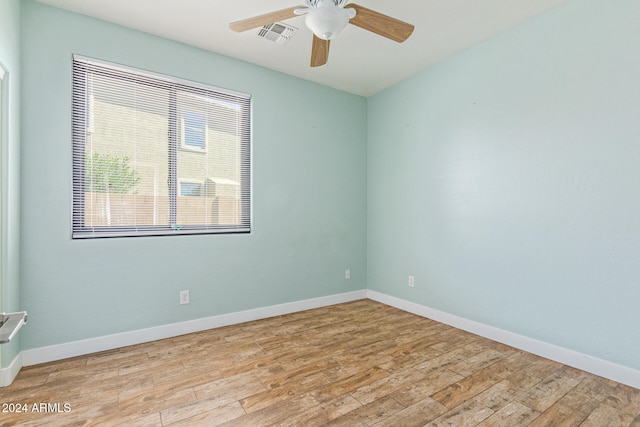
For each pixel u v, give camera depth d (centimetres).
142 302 254
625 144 191
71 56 227
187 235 276
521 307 242
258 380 197
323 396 180
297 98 338
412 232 336
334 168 367
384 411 167
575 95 212
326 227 361
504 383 194
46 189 219
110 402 174
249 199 313
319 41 210
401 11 225
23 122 210
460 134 286
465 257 282
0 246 183
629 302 190
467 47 277
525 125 239
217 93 293
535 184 233
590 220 206
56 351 222
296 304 338
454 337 267
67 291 226
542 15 228
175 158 273
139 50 251
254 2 217
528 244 238
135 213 256
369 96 392
